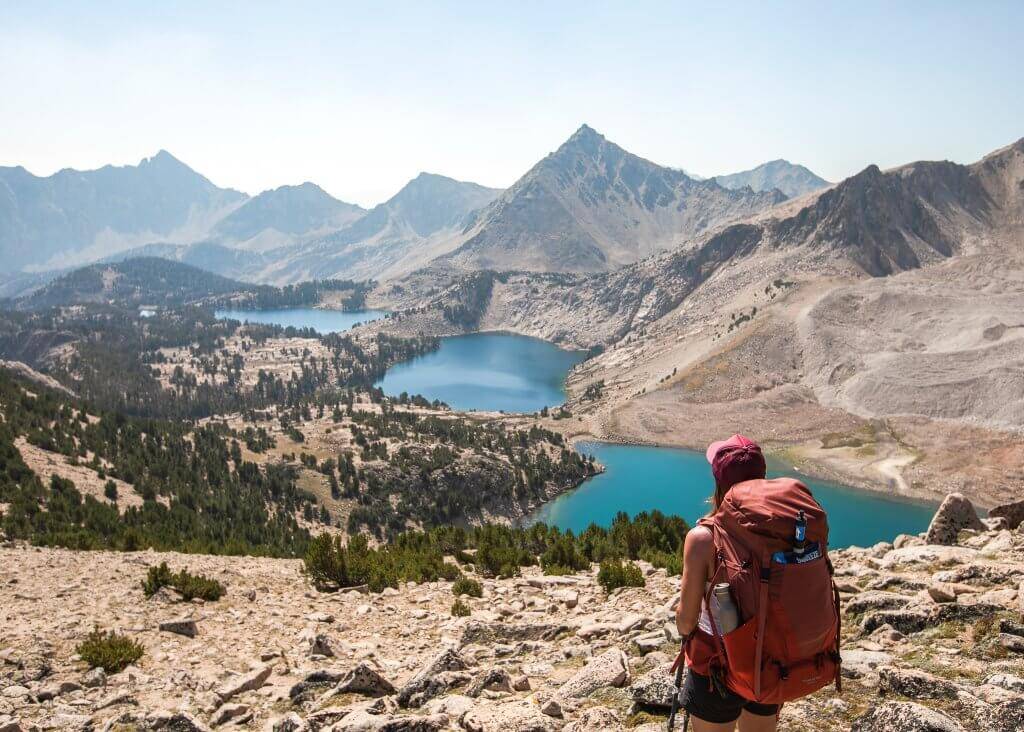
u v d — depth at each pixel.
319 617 18.98
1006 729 5.80
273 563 31.31
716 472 4.86
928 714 5.87
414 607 20.20
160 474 163.88
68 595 21.20
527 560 29.64
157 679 12.96
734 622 4.16
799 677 4.14
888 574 11.74
